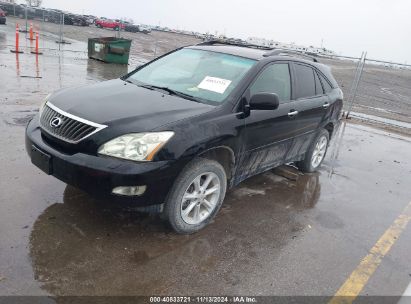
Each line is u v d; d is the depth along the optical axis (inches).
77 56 701.9
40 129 146.4
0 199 152.3
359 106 597.6
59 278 115.0
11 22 1326.3
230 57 182.9
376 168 271.0
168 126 132.7
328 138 247.6
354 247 157.2
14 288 108.8
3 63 489.7
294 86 197.9
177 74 181.5
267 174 226.1
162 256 132.4
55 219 144.3
